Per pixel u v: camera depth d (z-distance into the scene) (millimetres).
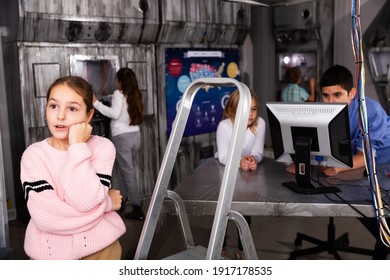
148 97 5207
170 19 5117
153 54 5207
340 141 2334
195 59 5652
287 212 2176
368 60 5262
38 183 1680
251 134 3145
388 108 5129
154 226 1832
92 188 1665
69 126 1733
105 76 4836
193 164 5766
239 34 6105
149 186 5367
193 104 5656
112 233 1816
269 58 6410
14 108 4461
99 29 4594
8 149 4668
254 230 4090
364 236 3840
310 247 3654
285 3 3920
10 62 4391
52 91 1740
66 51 4504
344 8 5488
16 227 4367
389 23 4953
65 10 4285
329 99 2721
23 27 4105
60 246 1723
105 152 1836
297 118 2389
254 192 2375
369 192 2307
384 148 2879
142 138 5219
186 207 2273
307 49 5875
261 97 6602
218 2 5645
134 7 4789
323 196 2273
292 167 2807
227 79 1690
